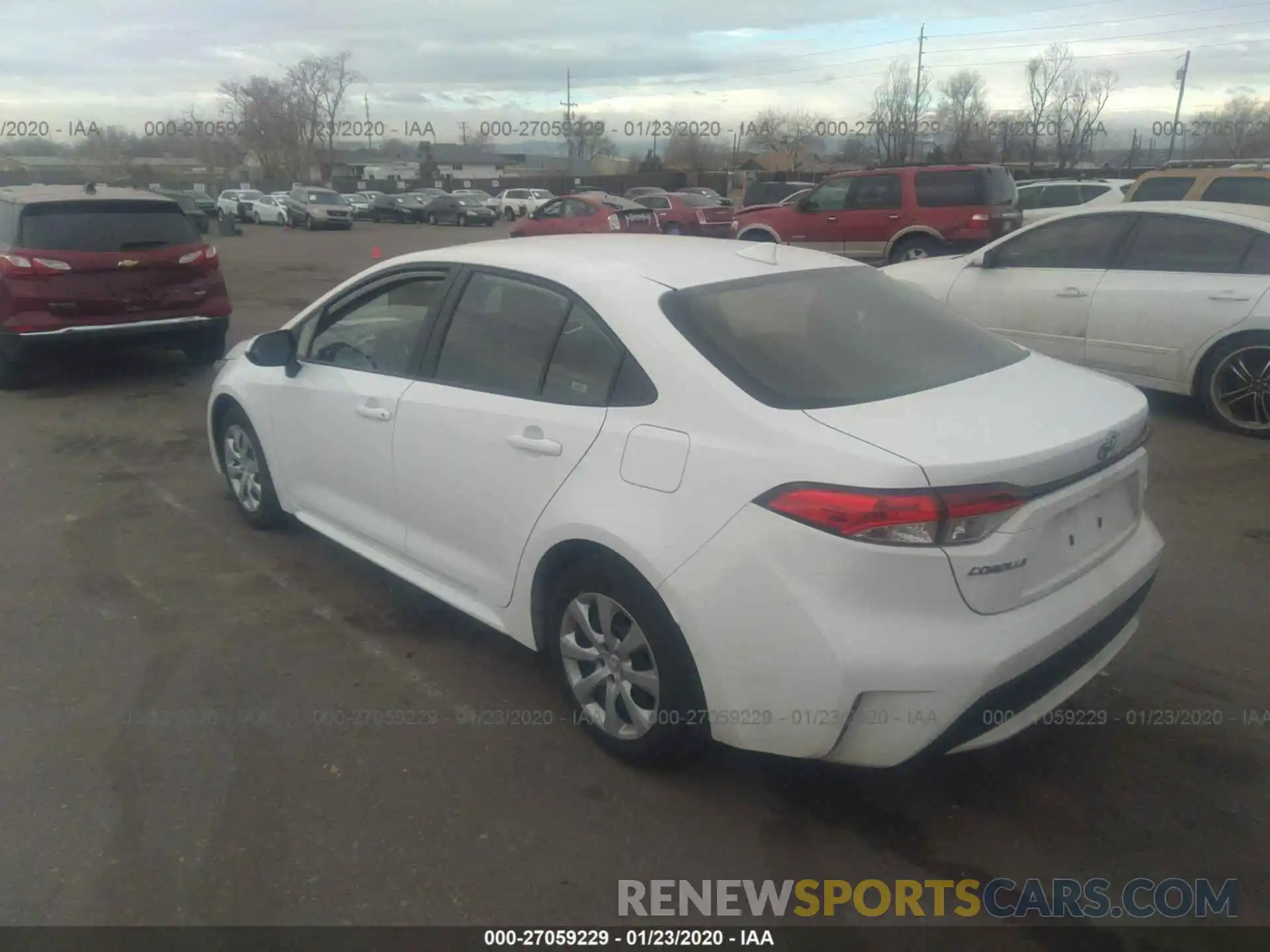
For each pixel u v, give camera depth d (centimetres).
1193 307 713
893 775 325
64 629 428
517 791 317
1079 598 288
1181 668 388
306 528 544
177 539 529
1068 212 824
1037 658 273
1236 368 704
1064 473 279
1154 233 750
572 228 2384
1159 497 583
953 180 1528
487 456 353
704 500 284
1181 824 301
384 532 420
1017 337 817
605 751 336
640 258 363
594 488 313
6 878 279
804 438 273
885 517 256
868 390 302
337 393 432
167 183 5822
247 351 514
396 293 422
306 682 385
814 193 1664
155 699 372
